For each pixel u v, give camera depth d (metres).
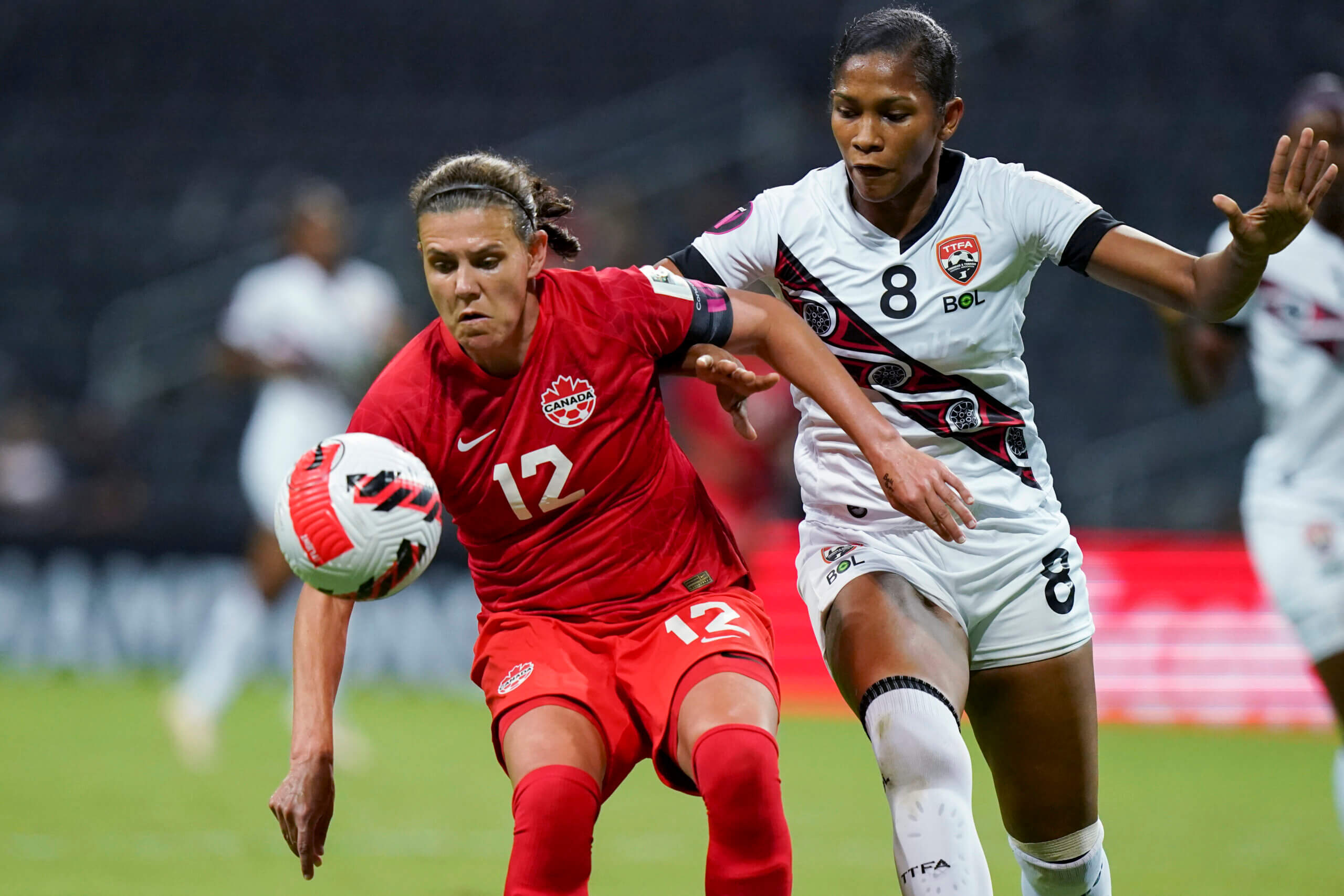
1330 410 20.14
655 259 64.06
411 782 29.89
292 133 74.00
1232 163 65.44
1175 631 39.00
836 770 32.09
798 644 41.78
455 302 12.37
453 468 13.12
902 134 12.91
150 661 47.59
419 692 45.38
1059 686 13.97
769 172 68.88
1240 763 33.12
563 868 11.85
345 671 46.59
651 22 79.50
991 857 22.92
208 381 61.31
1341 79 72.62
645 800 28.84
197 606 47.31
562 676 12.93
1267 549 20.52
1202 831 25.11
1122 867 22.09
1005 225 13.73
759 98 73.38
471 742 35.62
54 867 21.45
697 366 13.17
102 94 77.19
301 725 12.49
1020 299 14.12
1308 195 11.91
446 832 24.69
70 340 63.59
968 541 13.94
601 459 13.19
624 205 60.81
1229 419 55.56
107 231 67.00
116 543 48.22
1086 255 13.48
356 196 70.44
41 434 55.44
